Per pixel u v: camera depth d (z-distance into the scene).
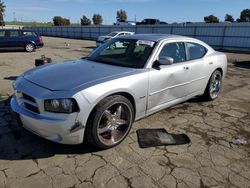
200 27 25.92
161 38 4.25
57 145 3.36
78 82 3.06
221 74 5.62
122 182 2.69
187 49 4.60
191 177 2.82
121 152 3.27
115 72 3.44
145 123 4.19
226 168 3.02
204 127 4.15
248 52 20.78
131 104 3.43
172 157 3.20
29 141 3.44
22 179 2.68
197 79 4.79
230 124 4.33
